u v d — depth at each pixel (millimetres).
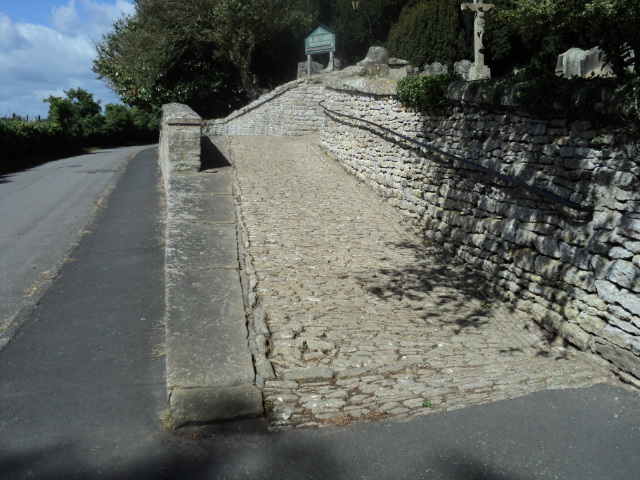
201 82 25125
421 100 8789
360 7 23438
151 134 35000
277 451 3803
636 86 4648
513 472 3576
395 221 9547
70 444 3900
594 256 5273
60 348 5461
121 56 26047
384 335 5695
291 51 25531
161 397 4562
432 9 17734
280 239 8375
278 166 12867
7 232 9922
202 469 3623
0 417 4250
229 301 6160
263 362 4961
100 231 9766
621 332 4891
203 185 11016
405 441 3889
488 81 7172
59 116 25547
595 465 3650
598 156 5262
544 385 4770
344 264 7625
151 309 6414
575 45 14445
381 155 10711
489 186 7234
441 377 4898
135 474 3578
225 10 22125
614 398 4531
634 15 5070
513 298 6520
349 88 12219
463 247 7688
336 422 4133
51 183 15359
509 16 8336
